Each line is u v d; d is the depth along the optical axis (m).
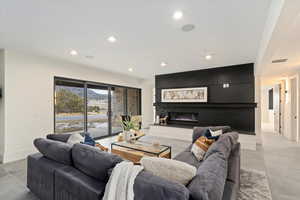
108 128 5.74
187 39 2.78
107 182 1.27
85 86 4.94
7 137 3.25
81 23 2.22
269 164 3.14
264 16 2.01
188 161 2.30
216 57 3.89
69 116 4.53
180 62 4.37
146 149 2.97
